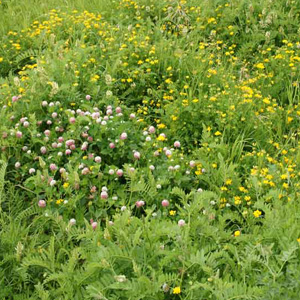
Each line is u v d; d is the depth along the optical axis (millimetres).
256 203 3951
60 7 8750
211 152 4938
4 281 3723
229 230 3939
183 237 3504
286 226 3691
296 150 5121
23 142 4977
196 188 4613
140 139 5043
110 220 4324
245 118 5473
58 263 3693
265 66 6688
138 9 8102
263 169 4605
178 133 5387
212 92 5809
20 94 5422
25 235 4059
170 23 7805
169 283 3338
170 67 6203
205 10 7762
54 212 4258
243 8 7770
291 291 3090
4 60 7051
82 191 4426
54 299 3516
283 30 7277
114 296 3225
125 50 6508
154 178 4598
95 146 4984
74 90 5523
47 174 4441
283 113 5777
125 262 3453
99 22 7781
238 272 3484
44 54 6816
